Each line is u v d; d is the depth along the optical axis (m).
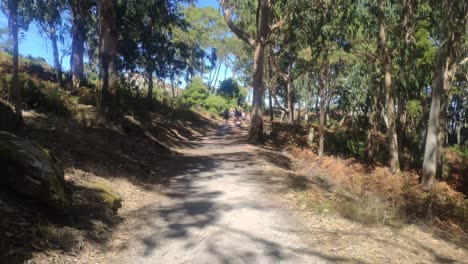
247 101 75.31
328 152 28.72
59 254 5.21
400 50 23.97
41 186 5.79
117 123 15.30
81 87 19.64
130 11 22.44
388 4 21.72
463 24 17.33
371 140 28.39
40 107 12.49
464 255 6.54
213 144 22.27
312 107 59.50
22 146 6.04
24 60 24.80
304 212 8.03
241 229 6.97
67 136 10.63
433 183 17.09
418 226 8.14
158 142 17.31
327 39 23.14
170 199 9.19
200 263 5.58
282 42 27.73
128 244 6.20
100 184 8.18
